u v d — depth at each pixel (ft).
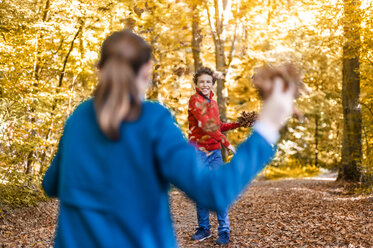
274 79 3.41
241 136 54.44
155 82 41.70
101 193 3.64
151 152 3.68
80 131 3.80
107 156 3.64
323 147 89.04
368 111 31.73
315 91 60.49
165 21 37.96
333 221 21.53
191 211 26.03
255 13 42.32
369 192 31.19
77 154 3.75
